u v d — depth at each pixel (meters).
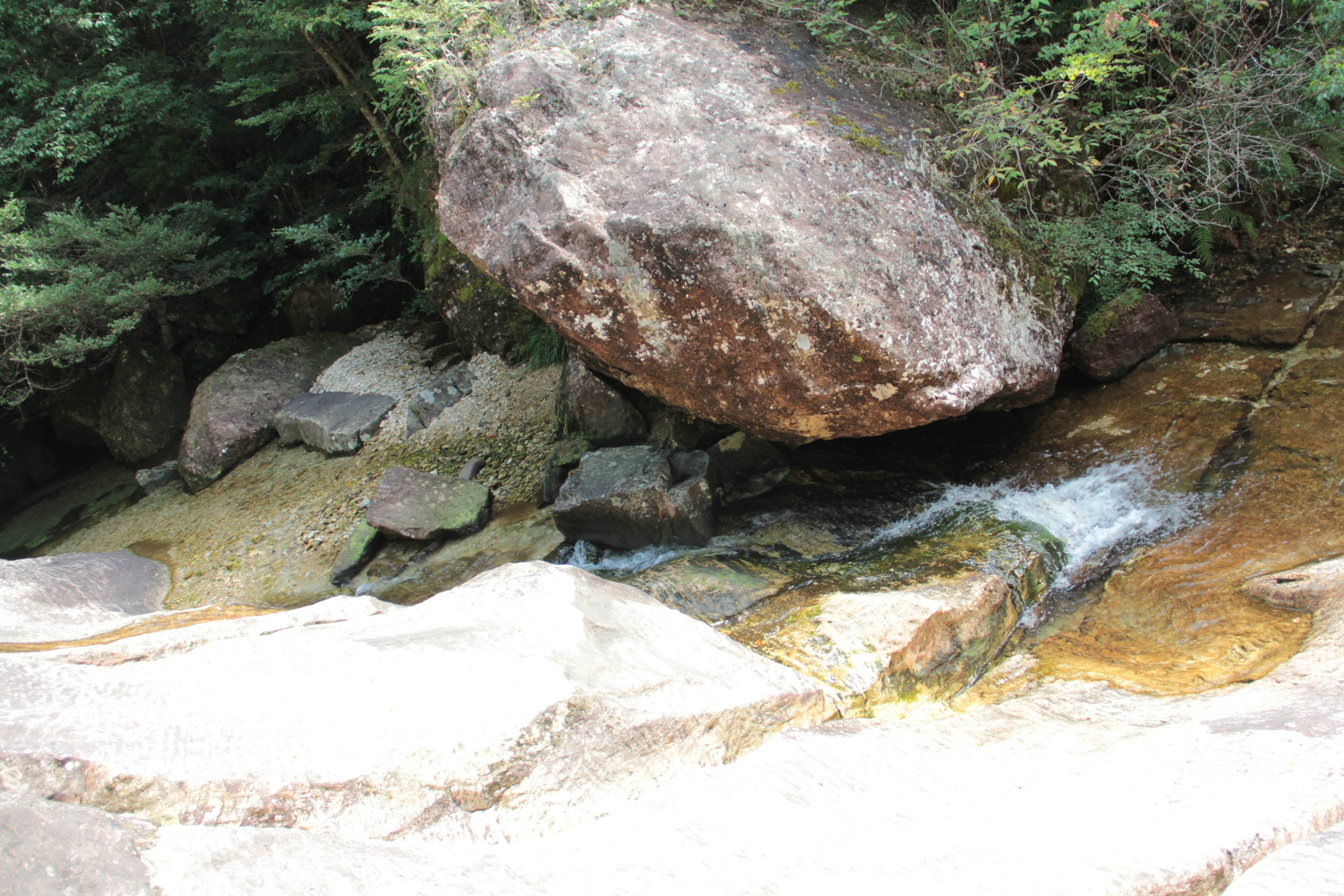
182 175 10.60
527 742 2.19
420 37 5.07
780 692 2.97
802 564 4.64
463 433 7.64
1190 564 3.93
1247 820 1.85
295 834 1.73
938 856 1.89
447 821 2.02
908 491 5.16
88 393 11.02
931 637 3.56
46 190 10.33
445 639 2.60
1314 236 5.62
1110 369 5.28
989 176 4.39
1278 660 3.03
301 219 10.55
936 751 2.70
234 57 9.11
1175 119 4.93
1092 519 4.55
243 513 7.89
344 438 8.15
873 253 3.89
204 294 11.13
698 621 3.53
